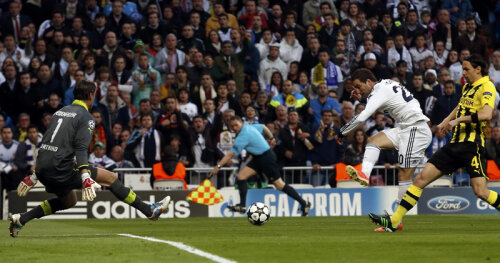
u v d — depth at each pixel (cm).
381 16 7350
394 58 6900
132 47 6700
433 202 5494
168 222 4506
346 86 6512
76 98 2889
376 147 3309
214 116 5997
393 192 5484
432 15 7844
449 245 2367
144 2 7206
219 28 6950
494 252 2139
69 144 2809
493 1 8038
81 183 2864
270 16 7225
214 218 5025
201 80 6209
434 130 6050
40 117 6103
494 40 7962
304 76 6544
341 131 3269
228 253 2156
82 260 2031
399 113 3288
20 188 2947
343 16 7381
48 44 6625
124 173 5497
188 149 5753
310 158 5828
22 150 5428
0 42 6456
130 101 6209
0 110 6138
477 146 2952
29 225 4269
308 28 6944
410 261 1914
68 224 4378
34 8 7038
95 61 6391
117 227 3969
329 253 2134
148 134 5728
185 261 1966
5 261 2034
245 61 6619
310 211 5388
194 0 7081
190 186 5519
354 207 5434
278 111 5919
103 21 6762
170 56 6544
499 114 6200
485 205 5506
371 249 2248
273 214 5366
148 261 1978
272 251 2203
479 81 2939
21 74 6103
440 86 6475
